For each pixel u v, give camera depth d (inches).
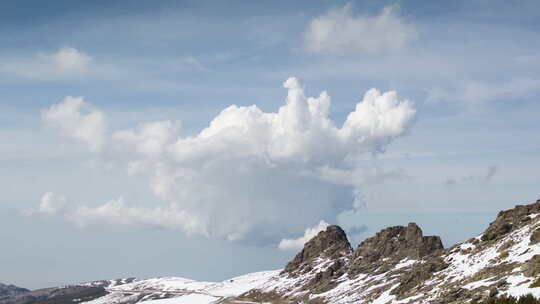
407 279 6924.2
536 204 7303.2
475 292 4630.9
